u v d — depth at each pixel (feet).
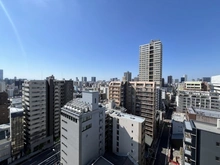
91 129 138.82
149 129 255.29
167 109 545.03
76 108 141.18
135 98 277.03
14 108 222.48
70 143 135.64
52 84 242.99
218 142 98.84
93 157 142.00
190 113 153.89
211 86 498.69
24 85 215.51
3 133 209.36
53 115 246.68
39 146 216.74
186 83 497.05
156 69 423.64
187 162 110.83
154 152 220.64
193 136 108.47
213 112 168.45
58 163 182.70
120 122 160.76
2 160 173.88
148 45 441.27
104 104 246.88
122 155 153.79
